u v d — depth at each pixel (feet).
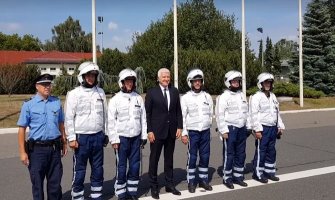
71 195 20.58
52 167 17.54
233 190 21.95
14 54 215.92
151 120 21.01
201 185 22.45
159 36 121.29
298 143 37.35
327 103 84.69
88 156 19.08
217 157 31.22
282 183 23.27
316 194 21.03
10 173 26.27
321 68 103.60
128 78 19.88
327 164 28.32
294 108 75.10
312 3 104.63
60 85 80.89
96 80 19.13
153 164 20.86
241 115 22.56
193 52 107.96
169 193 21.50
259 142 23.54
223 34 127.44
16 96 89.66
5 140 39.55
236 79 22.44
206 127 22.00
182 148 35.01
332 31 104.63
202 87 22.40
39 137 17.11
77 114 18.56
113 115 19.74
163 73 21.12
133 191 20.35
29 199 20.67
